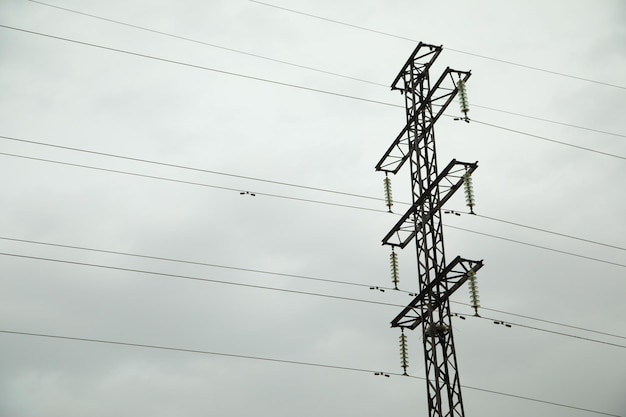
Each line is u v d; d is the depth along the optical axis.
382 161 36.38
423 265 31.86
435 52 35.06
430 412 29.20
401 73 35.69
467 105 32.97
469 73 33.53
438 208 31.95
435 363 29.58
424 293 31.00
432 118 33.97
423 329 30.58
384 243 34.88
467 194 31.14
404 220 33.53
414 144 34.19
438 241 31.77
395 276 34.56
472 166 31.53
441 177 31.83
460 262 30.11
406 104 35.06
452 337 30.02
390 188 36.56
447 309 30.52
